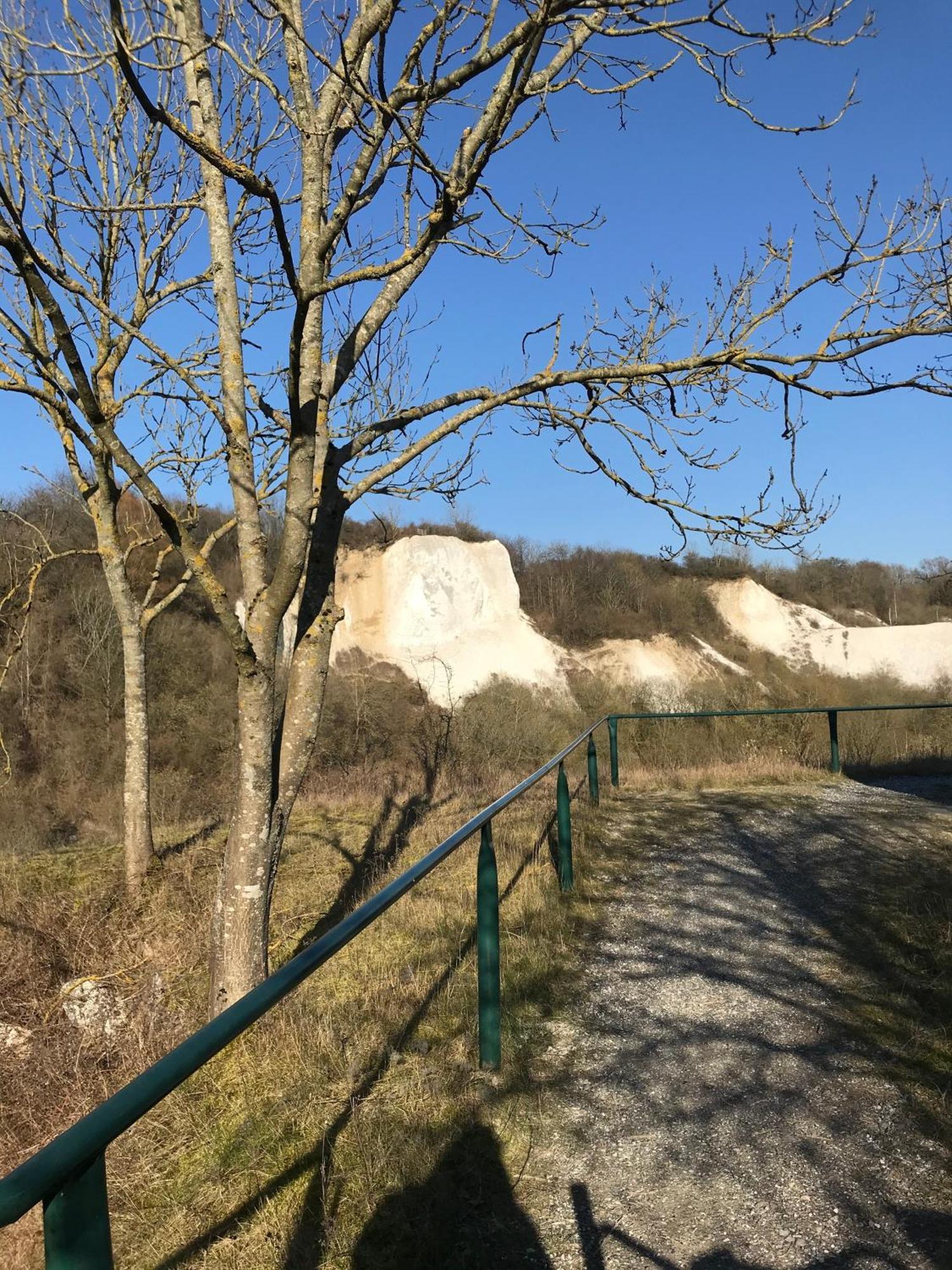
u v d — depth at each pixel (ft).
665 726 65.10
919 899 18.60
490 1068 11.65
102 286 22.65
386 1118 10.34
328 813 31.71
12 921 20.45
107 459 22.08
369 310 16.12
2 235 12.57
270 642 14.56
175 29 16.67
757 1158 9.75
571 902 19.04
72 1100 13.16
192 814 41.45
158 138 22.29
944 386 14.76
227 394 14.85
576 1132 10.35
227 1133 10.43
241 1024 5.47
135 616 23.97
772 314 16.60
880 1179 9.27
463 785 39.04
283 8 11.59
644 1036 12.86
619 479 18.75
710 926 17.75
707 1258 8.18
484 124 14.44
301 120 13.69
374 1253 8.25
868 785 34.99
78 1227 3.98
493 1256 8.25
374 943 16.61
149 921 20.59
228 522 25.36
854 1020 13.08
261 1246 8.42
